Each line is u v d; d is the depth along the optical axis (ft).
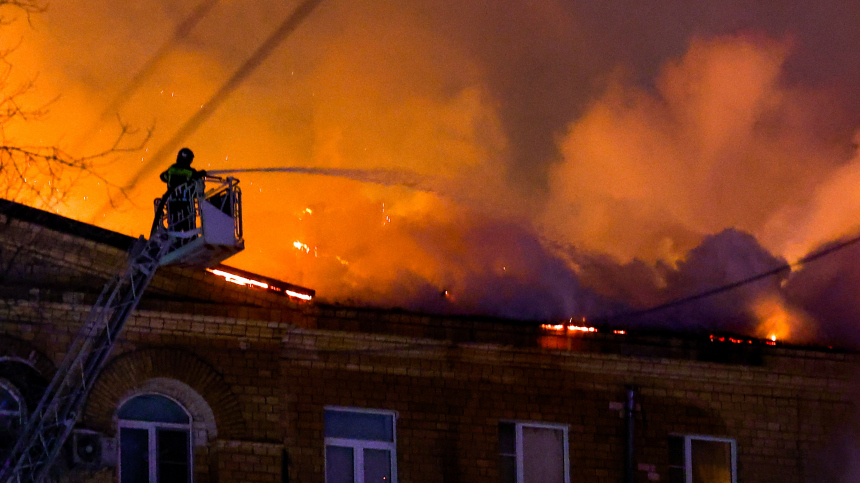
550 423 159.94
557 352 159.22
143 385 142.31
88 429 135.95
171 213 137.90
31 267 138.31
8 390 134.21
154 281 141.49
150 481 141.08
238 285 145.38
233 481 142.82
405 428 152.97
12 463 126.31
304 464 146.51
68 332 137.49
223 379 144.87
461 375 157.07
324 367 150.92
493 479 155.02
